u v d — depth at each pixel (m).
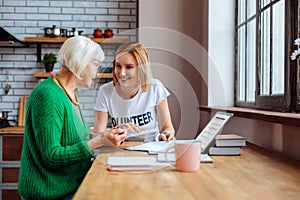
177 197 1.13
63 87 1.85
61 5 4.39
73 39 1.77
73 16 4.40
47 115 1.73
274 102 2.36
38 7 4.38
